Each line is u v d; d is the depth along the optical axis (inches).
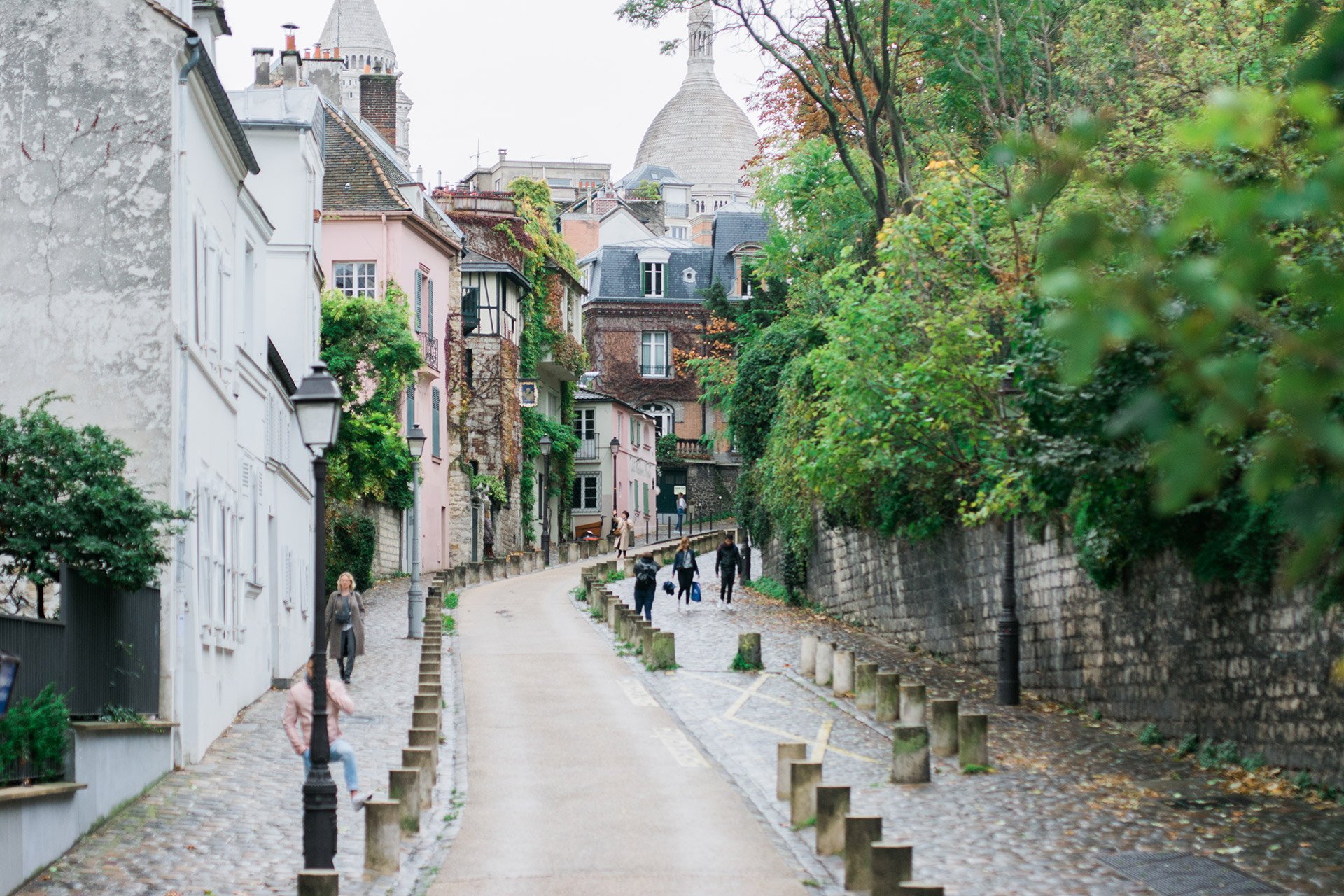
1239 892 476.4
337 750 603.2
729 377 2231.8
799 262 1852.9
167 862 519.8
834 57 1501.0
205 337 789.9
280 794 660.1
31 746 496.1
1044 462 663.1
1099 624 896.3
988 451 998.4
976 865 520.7
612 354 3750.0
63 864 508.1
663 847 566.3
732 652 1229.7
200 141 778.8
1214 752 725.3
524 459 2618.1
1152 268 146.3
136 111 719.1
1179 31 907.4
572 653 1209.4
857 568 1450.5
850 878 494.3
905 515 1264.8
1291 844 539.2
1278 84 634.8
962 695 1011.3
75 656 570.6
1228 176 480.1
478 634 1347.2
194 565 734.5
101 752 572.1
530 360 2682.1
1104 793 653.9
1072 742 806.5
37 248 711.7
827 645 1046.4
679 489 3718.0
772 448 1612.9
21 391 704.4
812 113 1830.7
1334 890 474.0
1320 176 144.4
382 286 2017.7
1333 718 631.8
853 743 820.6
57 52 719.7
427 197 2341.3
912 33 1369.3
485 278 2452.0
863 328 1031.0
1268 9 840.9
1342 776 621.0
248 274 980.6
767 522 1833.2
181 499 712.4
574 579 2058.3
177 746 708.0
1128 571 840.9
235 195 892.0
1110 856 530.0
